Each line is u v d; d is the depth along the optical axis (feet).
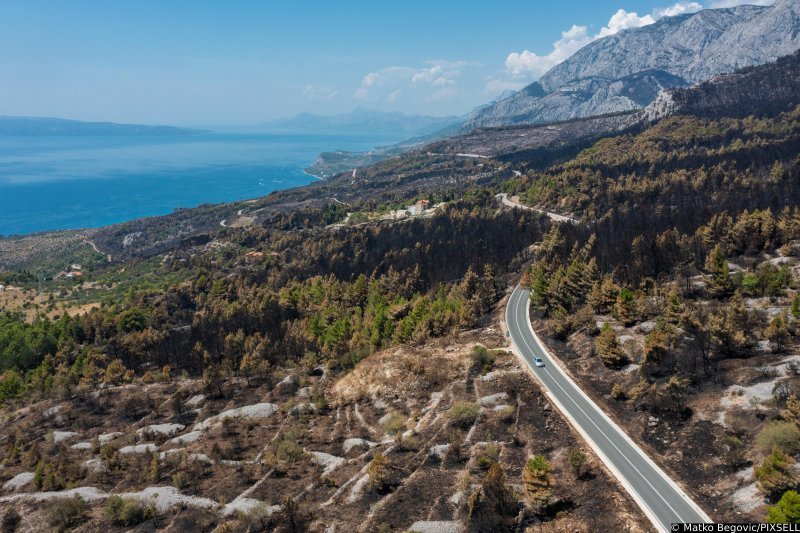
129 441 325.21
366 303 559.38
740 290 323.78
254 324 540.93
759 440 190.70
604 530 175.11
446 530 188.75
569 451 225.15
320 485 239.71
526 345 344.69
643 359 275.59
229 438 310.24
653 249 424.46
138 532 230.27
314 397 342.03
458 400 282.77
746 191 647.97
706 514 178.19
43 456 320.09
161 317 617.21
